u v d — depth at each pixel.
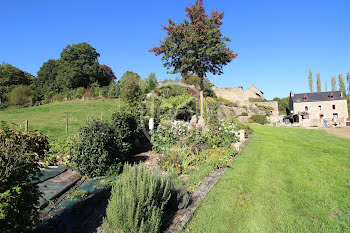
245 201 4.52
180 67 16.05
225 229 3.50
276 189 5.18
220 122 11.29
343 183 5.60
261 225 3.66
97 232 3.31
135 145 9.36
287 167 7.10
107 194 4.91
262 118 37.75
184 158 6.92
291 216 3.96
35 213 2.87
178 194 3.94
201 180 5.49
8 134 2.85
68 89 45.19
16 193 2.40
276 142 12.88
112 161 6.69
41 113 22.33
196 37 14.64
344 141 14.39
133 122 9.30
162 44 15.56
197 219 3.75
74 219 3.75
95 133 6.32
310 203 4.46
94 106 28.20
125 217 2.89
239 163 7.51
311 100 46.44
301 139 14.97
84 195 4.84
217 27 15.04
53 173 5.99
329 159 8.23
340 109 44.56
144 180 3.18
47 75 50.62
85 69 47.62
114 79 57.38
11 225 2.41
